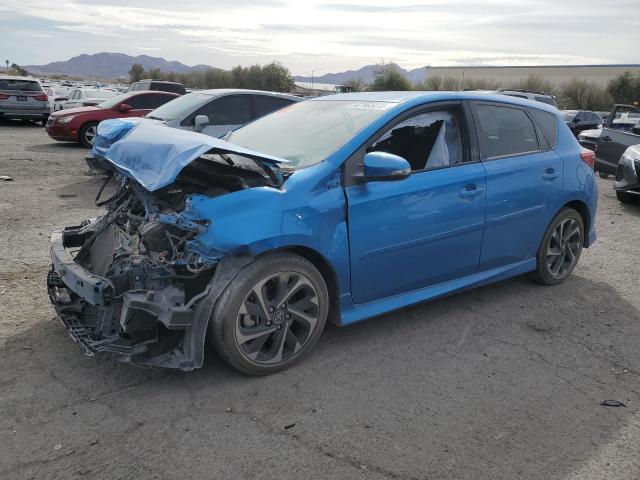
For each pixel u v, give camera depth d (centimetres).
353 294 368
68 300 373
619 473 264
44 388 316
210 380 331
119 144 366
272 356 339
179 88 1894
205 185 355
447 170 405
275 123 449
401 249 380
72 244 405
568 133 518
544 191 470
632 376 357
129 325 298
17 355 351
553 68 6631
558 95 5394
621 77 4997
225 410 302
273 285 335
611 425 302
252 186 336
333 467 261
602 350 391
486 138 438
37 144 1495
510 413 311
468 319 435
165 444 272
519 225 457
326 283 363
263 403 310
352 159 361
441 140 412
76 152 1355
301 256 343
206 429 285
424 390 330
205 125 875
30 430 279
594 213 534
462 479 256
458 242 413
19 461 257
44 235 623
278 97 1023
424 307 455
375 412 306
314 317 350
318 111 439
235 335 318
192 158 302
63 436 275
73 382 324
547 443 285
